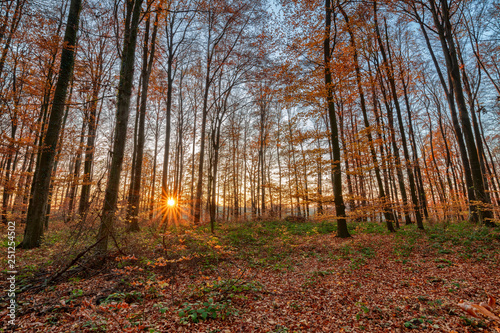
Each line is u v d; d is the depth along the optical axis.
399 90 16.94
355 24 11.41
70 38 9.53
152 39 14.84
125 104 8.21
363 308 4.78
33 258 7.49
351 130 21.55
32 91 10.80
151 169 27.61
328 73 11.50
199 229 13.95
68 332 3.78
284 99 11.81
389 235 11.54
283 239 11.83
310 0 11.38
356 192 18.03
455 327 4.06
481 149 14.69
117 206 8.09
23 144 9.18
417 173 18.11
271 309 5.03
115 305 3.44
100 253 7.06
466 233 9.39
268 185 11.85
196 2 15.40
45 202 9.38
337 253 9.34
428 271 6.67
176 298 5.27
